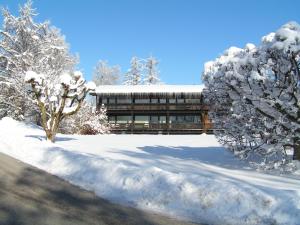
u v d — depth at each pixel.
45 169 11.26
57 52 37.72
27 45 34.97
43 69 32.06
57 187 8.83
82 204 7.47
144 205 7.68
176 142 23.00
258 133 11.55
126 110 43.19
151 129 41.66
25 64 32.38
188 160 13.45
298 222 6.46
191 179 8.18
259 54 10.78
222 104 12.80
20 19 35.09
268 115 11.14
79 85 17.38
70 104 18.20
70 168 10.77
